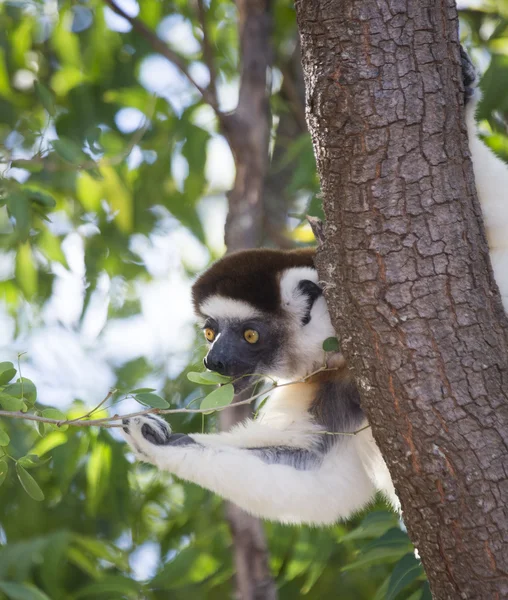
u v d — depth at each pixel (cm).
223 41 1466
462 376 578
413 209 585
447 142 592
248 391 1040
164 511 1334
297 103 1408
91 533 1217
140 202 1346
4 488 1196
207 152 1290
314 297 909
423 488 587
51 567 1018
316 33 596
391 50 586
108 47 1368
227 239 1130
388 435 600
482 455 571
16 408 638
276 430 883
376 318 591
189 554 1051
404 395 585
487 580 574
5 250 1302
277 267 928
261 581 957
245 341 917
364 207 590
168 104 1360
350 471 855
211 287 938
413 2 591
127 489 1135
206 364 909
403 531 866
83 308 1304
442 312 582
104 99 1356
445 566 592
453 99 600
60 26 1323
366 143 587
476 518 572
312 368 922
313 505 830
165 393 1244
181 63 1190
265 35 1242
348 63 587
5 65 1354
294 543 1116
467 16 1302
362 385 611
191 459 838
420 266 584
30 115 1261
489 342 588
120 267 1378
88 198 1255
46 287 1339
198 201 1458
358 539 1085
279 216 1374
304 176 1125
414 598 863
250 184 1161
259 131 1183
